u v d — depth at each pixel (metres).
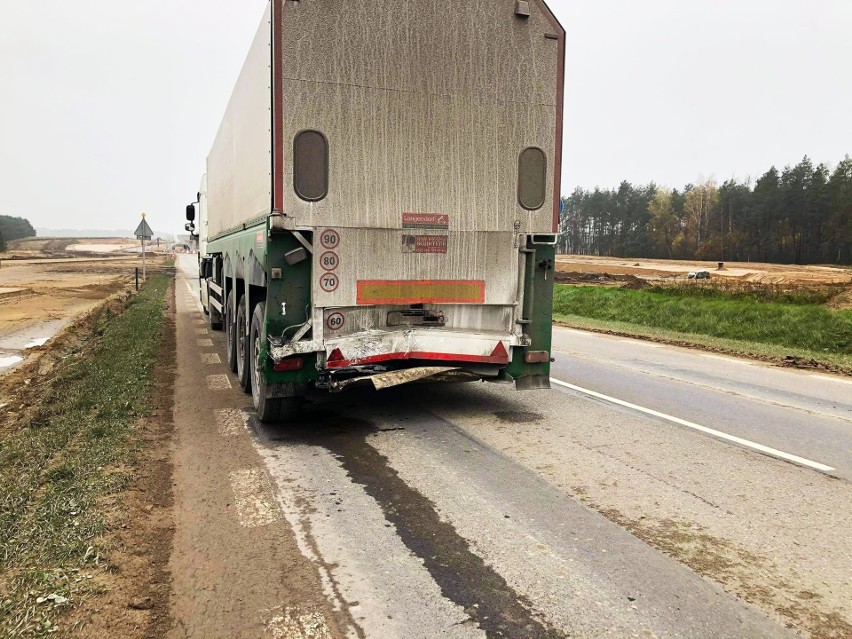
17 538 3.62
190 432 6.05
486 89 6.15
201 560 3.52
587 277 43.53
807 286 22.09
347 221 5.77
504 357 6.43
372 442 5.81
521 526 4.02
